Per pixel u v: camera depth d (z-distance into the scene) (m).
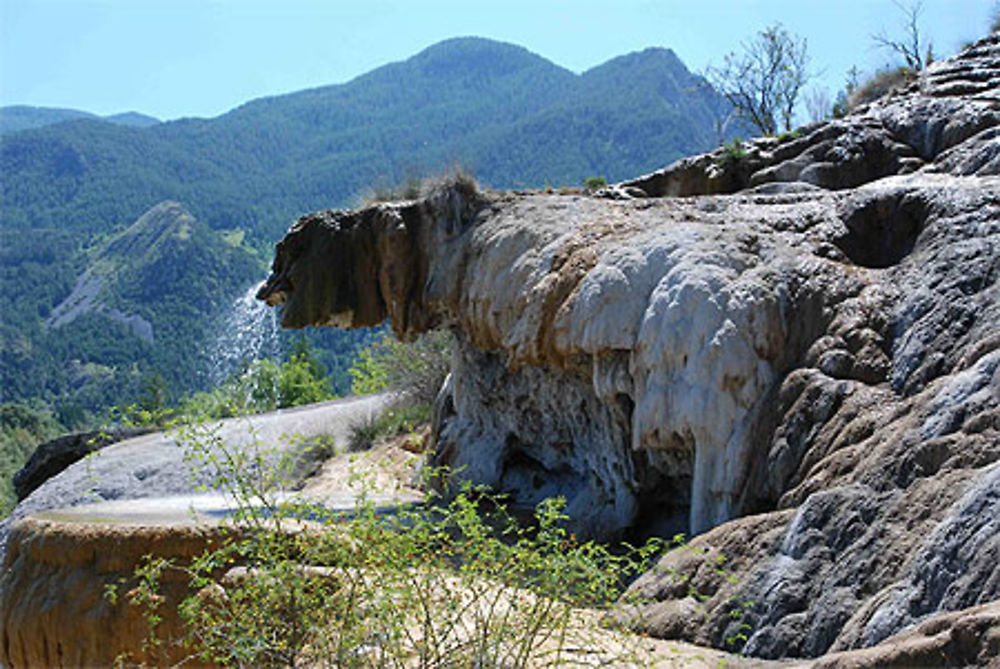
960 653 4.84
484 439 13.34
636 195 14.23
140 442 19.55
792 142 13.34
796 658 6.60
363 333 91.31
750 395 8.94
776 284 9.24
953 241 8.61
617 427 10.79
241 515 7.00
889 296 8.69
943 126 11.77
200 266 163.25
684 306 9.41
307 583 6.52
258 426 18.70
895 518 6.70
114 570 9.28
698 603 7.39
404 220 13.47
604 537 10.70
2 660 9.98
